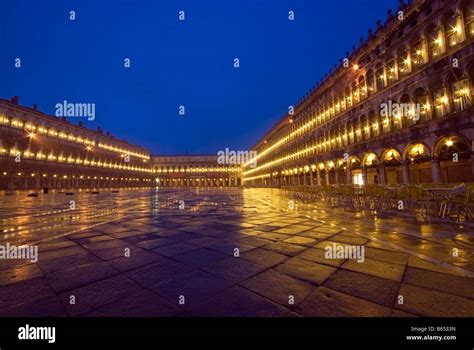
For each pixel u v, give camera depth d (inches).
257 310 98.9
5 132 1512.1
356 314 94.4
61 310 99.7
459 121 498.3
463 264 142.9
